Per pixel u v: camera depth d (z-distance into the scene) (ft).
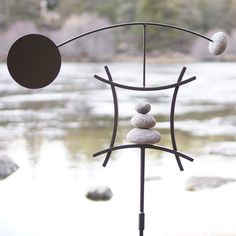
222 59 65.00
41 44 6.75
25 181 15.16
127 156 18.92
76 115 29.63
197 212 12.03
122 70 54.60
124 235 10.54
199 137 23.48
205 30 65.16
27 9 58.49
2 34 57.11
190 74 52.95
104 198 13.17
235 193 13.66
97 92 39.29
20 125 26.27
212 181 14.57
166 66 60.39
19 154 19.39
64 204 12.69
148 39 62.90
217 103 35.19
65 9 61.72
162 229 10.82
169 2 63.26
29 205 12.57
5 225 11.03
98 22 61.57
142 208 7.48
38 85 6.79
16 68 6.73
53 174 16.16
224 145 21.68
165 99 36.47
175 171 16.65
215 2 65.26
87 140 22.54
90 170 16.80
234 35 65.46
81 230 10.80
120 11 63.21
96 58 62.08
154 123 7.22
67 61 61.00
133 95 37.88
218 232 10.57
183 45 63.67
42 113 30.19
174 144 7.36
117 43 62.59
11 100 35.29
